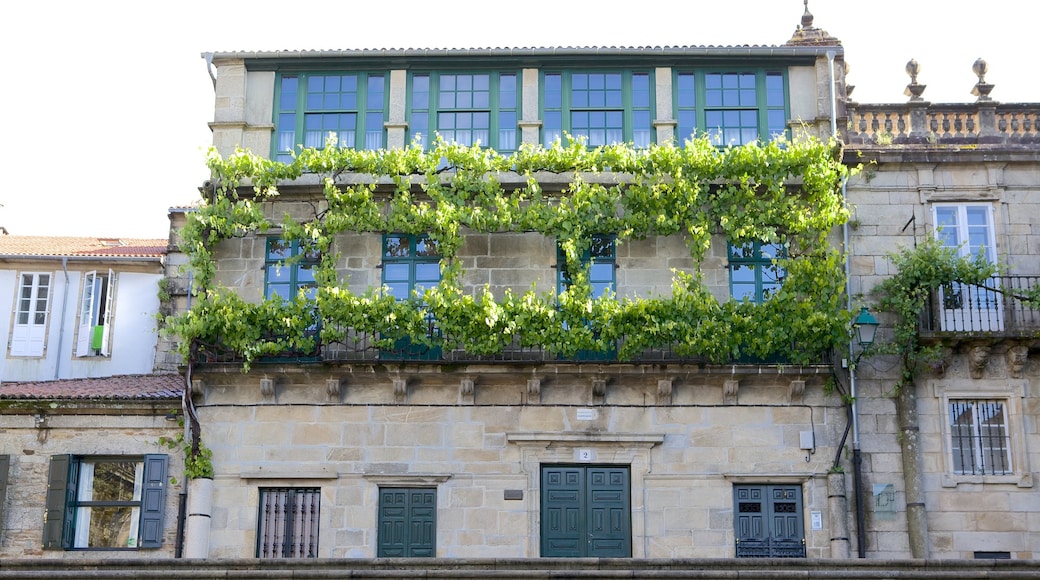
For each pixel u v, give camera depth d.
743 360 22.36
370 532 21.92
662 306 22.05
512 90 24.17
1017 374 22.45
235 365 22.22
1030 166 23.38
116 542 22.62
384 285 22.53
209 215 22.81
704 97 24.08
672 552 21.83
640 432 22.25
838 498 21.86
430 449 22.23
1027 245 23.08
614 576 16.08
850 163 23.41
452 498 22.08
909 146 23.55
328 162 22.77
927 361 22.30
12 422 22.94
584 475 22.31
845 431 22.16
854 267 23.02
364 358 22.42
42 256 27.08
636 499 22.03
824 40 24.41
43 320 27.09
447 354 22.41
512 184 23.27
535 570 16.11
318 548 21.94
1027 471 22.06
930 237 22.66
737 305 22.16
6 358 26.88
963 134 23.78
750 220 22.72
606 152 22.77
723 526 21.92
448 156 22.80
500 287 22.98
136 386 23.88
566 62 24.09
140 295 27.09
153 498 22.45
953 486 22.00
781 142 23.17
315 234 22.58
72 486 22.73
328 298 22.08
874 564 16.14
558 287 23.00
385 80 24.25
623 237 22.89
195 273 22.67
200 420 22.42
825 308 22.16
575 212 22.69
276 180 23.02
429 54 23.92
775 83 24.16
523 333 22.02
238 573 16.25
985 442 22.38
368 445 22.25
